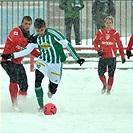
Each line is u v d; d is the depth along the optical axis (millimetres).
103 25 43469
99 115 21906
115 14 45094
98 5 43438
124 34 49844
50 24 45531
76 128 18828
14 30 26047
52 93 25344
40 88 23906
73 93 31875
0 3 45531
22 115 21984
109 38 32406
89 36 47844
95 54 42875
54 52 24359
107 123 19828
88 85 35719
